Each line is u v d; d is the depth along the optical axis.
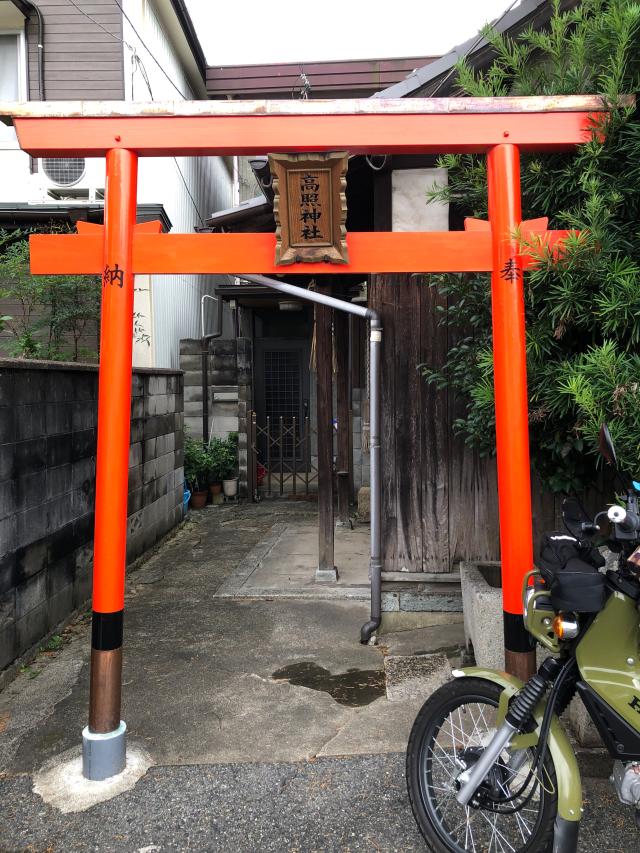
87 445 5.16
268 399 11.73
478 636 3.52
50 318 7.20
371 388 4.59
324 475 5.65
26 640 4.10
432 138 2.91
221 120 2.91
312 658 4.18
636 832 2.46
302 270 3.06
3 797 2.77
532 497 4.25
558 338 3.24
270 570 6.06
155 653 4.27
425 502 4.68
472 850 2.41
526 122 2.92
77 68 8.47
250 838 2.50
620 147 2.94
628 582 2.11
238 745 3.14
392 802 2.70
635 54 2.98
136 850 2.44
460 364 4.07
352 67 10.14
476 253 3.04
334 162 2.87
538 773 2.16
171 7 9.38
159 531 7.12
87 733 2.90
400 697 3.62
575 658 2.18
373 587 4.54
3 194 8.66
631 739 2.09
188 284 10.79
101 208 7.94
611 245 2.89
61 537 4.65
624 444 2.71
